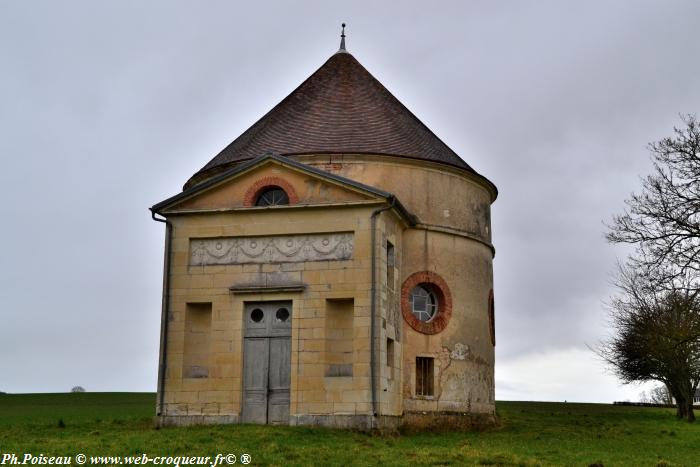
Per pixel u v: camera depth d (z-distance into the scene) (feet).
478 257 95.61
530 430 94.22
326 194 80.84
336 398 75.66
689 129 91.15
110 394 194.18
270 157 82.12
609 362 160.76
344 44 108.78
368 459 58.03
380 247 77.92
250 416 78.23
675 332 98.94
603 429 101.50
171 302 81.10
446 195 92.68
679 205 90.07
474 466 56.75
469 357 90.68
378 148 89.76
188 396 79.00
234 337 79.30
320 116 95.09
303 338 77.51
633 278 153.99
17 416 108.47
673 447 78.95
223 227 81.46
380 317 76.64
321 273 78.43
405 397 84.69
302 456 58.34
